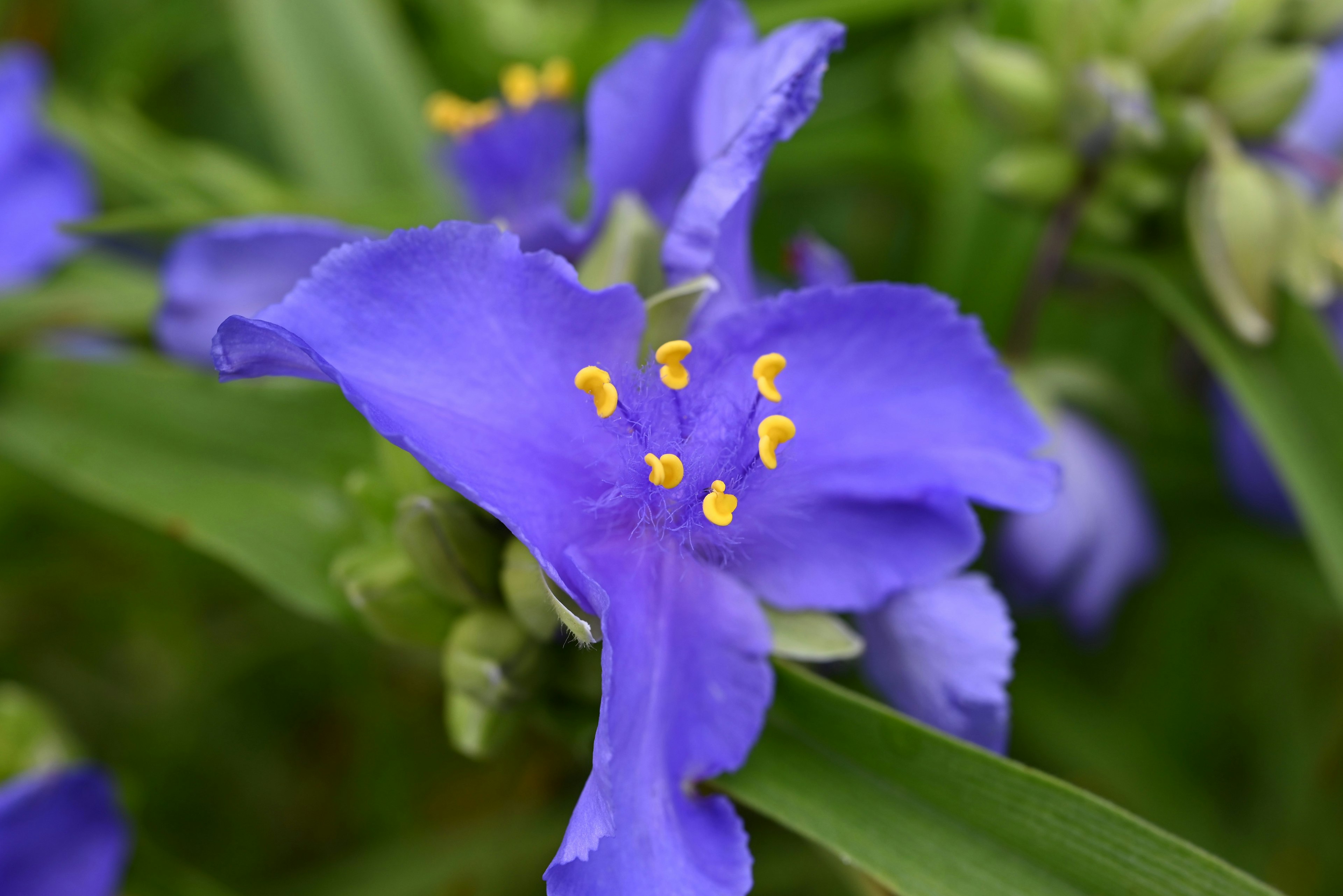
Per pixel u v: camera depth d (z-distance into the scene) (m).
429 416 0.19
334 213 0.25
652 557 0.20
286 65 0.27
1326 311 0.24
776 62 0.20
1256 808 0.27
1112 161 0.24
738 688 0.20
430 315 0.19
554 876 0.19
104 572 0.28
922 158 0.29
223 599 0.28
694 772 0.20
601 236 0.22
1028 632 0.27
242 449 0.24
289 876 0.27
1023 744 0.26
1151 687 0.27
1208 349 0.23
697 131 0.21
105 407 0.24
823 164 0.30
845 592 0.20
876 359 0.20
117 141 0.27
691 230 0.20
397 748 0.27
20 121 0.27
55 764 0.24
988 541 0.24
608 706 0.19
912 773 0.20
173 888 0.24
